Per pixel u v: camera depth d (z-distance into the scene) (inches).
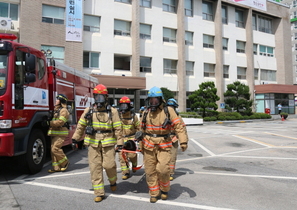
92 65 903.1
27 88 235.3
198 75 1158.3
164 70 1066.7
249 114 1123.9
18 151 220.5
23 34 745.0
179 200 173.5
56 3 792.9
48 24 781.9
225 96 1106.7
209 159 318.7
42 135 259.8
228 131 657.0
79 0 824.9
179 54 1084.5
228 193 188.1
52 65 287.3
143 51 1010.1
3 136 203.5
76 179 227.3
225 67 1262.3
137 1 971.9
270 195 183.6
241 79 1317.7
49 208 159.5
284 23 1464.1
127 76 884.0
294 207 161.0
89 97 426.9
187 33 1145.4
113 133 183.0
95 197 178.7
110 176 187.2
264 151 371.9
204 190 195.3
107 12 928.3
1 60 216.7
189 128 749.9
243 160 310.7
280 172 250.8
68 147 420.2
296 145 422.6
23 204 166.1
